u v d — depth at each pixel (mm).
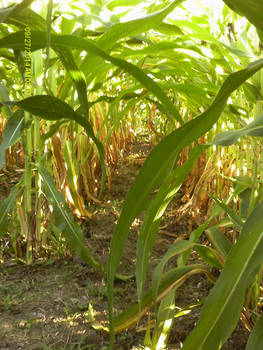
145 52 1022
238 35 1125
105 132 2883
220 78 1425
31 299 1450
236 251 658
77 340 1206
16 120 1208
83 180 2576
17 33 532
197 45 1220
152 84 630
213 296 649
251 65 437
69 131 2336
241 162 1623
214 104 441
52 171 2137
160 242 2057
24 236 1781
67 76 1054
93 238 2055
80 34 1046
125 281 1618
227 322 621
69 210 1433
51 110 642
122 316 1060
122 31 657
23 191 1780
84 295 1491
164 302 1102
